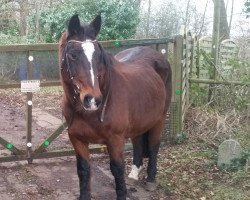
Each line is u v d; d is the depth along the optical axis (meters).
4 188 4.75
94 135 3.89
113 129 3.88
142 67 4.59
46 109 8.65
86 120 3.80
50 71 5.39
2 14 15.15
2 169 5.29
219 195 4.70
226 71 8.25
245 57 9.20
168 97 5.07
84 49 3.46
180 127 6.36
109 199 4.62
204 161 5.63
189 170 5.38
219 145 5.96
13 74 5.25
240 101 7.23
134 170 5.10
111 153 3.98
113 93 3.87
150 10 16.38
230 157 5.39
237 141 5.86
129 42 5.79
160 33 15.85
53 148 5.88
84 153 4.09
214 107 7.52
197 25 17.16
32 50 5.23
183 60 6.32
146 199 4.66
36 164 5.50
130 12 11.88
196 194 4.74
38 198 4.55
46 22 12.12
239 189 4.84
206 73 8.24
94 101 3.38
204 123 6.75
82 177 4.13
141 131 4.47
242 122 6.95
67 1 12.89
